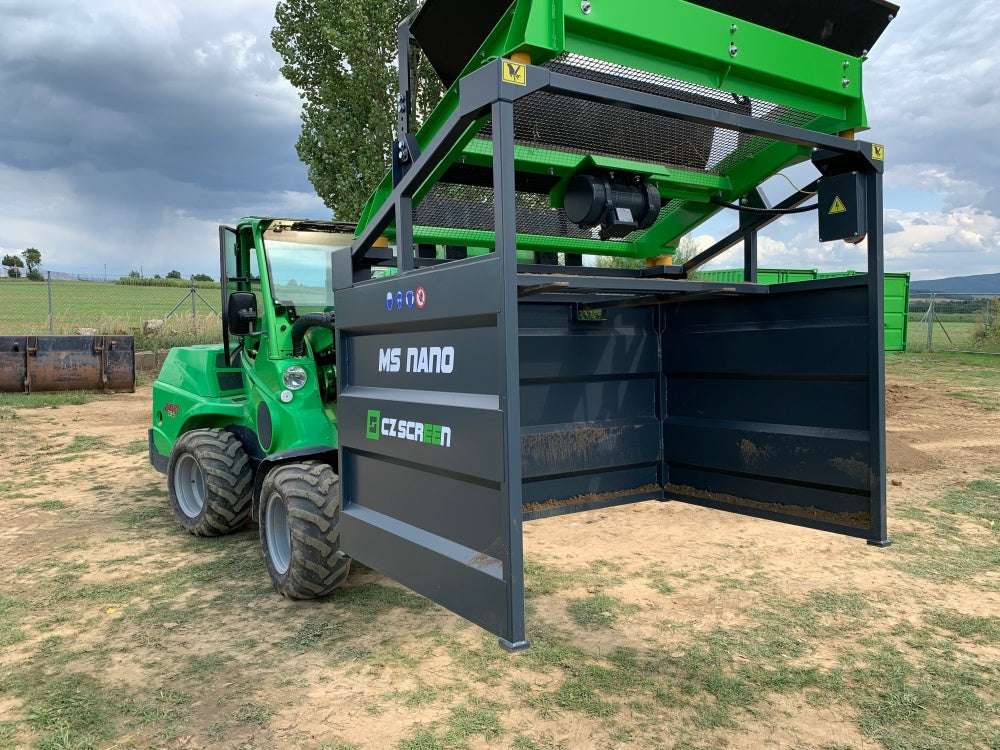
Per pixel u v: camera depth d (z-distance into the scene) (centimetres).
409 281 280
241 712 292
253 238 475
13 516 590
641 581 427
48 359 1302
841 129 354
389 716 288
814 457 377
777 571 441
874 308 343
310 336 450
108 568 464
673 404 465
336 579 391
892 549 478
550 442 429
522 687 309
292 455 399
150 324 1916
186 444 512
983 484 641
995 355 2061
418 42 378
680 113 275
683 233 479
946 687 305
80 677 323
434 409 266
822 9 317
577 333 437
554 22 258
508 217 228
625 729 277
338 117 1073
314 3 1095
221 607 399
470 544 252
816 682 310
